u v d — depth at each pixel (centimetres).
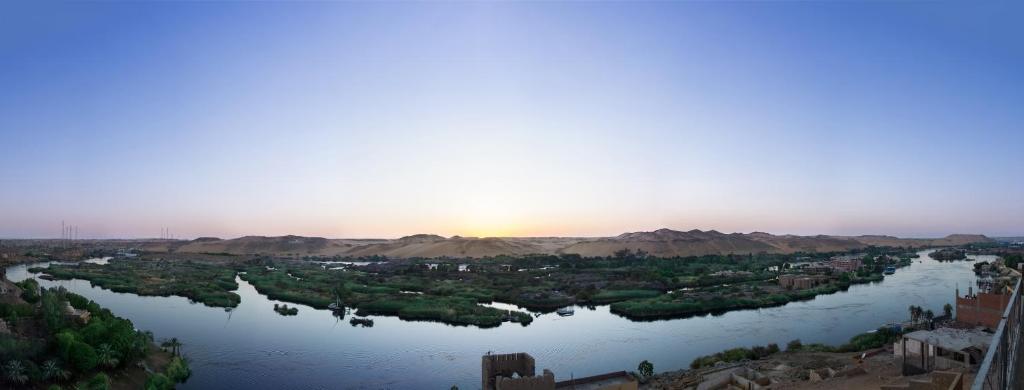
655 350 8944
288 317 11981
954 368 4891
